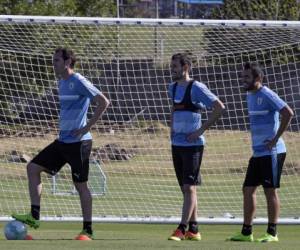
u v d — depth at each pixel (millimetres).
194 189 24797
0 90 39719
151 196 37688
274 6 67688
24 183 40094
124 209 34938
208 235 29172
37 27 38125
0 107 40062
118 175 40812
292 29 32938
